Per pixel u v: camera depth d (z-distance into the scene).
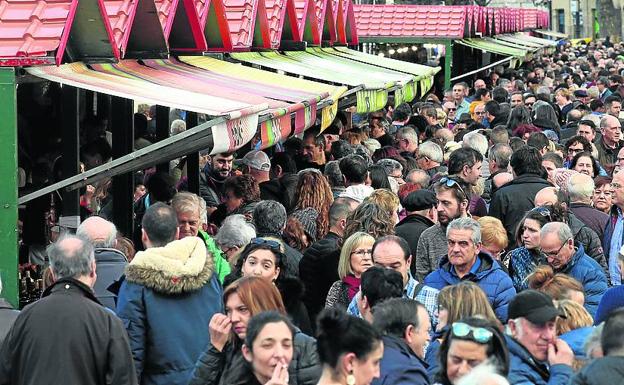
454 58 56.78
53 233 18.94
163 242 14.57
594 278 17.00
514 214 20.98
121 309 13.71
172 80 19.11
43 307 12.74
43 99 19.92
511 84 53.03
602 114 37.34
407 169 26.34
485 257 16.16
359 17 50.12
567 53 102.69
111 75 18.08
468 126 35.75
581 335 12.83
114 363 12.80
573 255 17.11
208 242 16.78
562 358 11.88
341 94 24.22
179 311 13.73
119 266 14.81
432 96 43.78
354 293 15.83
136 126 26.06
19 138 19.55
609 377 10.26
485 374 9.75
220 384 12.23
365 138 30.16
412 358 11.98
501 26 70.50
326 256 17.14
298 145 27.25
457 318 12.77
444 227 18.08
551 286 14.34
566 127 36.19
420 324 12.21
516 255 17.88
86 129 22.34
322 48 33.16
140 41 20.61
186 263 13.76
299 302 14.73
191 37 22.59
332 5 32.59
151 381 13.73
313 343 12.24
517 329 12.05
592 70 78.69
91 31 17.83
